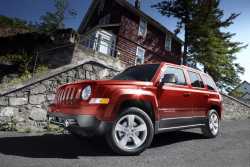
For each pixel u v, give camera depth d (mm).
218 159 3791
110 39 19156
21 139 4707
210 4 21891
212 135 5766
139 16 21781
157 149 4383
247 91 46094
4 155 3490
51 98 6668
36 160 3340
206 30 21656
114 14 21281
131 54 20703
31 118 6207
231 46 24656
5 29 23141
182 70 5230
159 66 4734
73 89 3875
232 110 15109
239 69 25812
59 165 3172
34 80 6352
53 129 6223
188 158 3799
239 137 6180
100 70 8086
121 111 3791
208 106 5617
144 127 3938
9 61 12500
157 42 23734
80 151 3961
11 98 5957
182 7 22312
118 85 3822
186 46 22859
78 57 12703
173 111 4555
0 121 5742
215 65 22672
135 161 3521
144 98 3994
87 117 3406
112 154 3840
